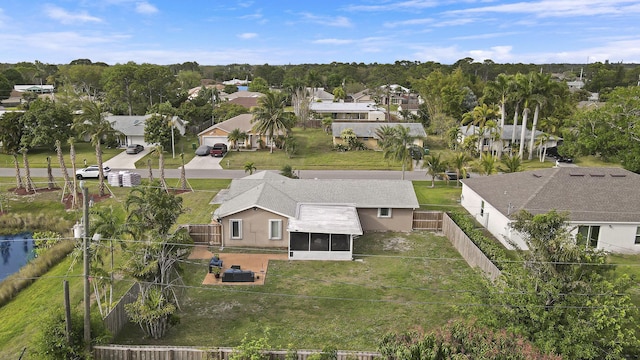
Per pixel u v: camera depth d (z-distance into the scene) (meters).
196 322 20.80
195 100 93.12
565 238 16.83
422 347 14.30
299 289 24.14
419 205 35.78
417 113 94.94
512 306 16.52
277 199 30.89
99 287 22.02
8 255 31.48
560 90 63.19
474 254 26.31
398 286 24.55
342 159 58.56
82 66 116.06
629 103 50.62
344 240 27.88
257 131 62.44
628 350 15.69
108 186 44.12
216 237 30.16
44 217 36.41
